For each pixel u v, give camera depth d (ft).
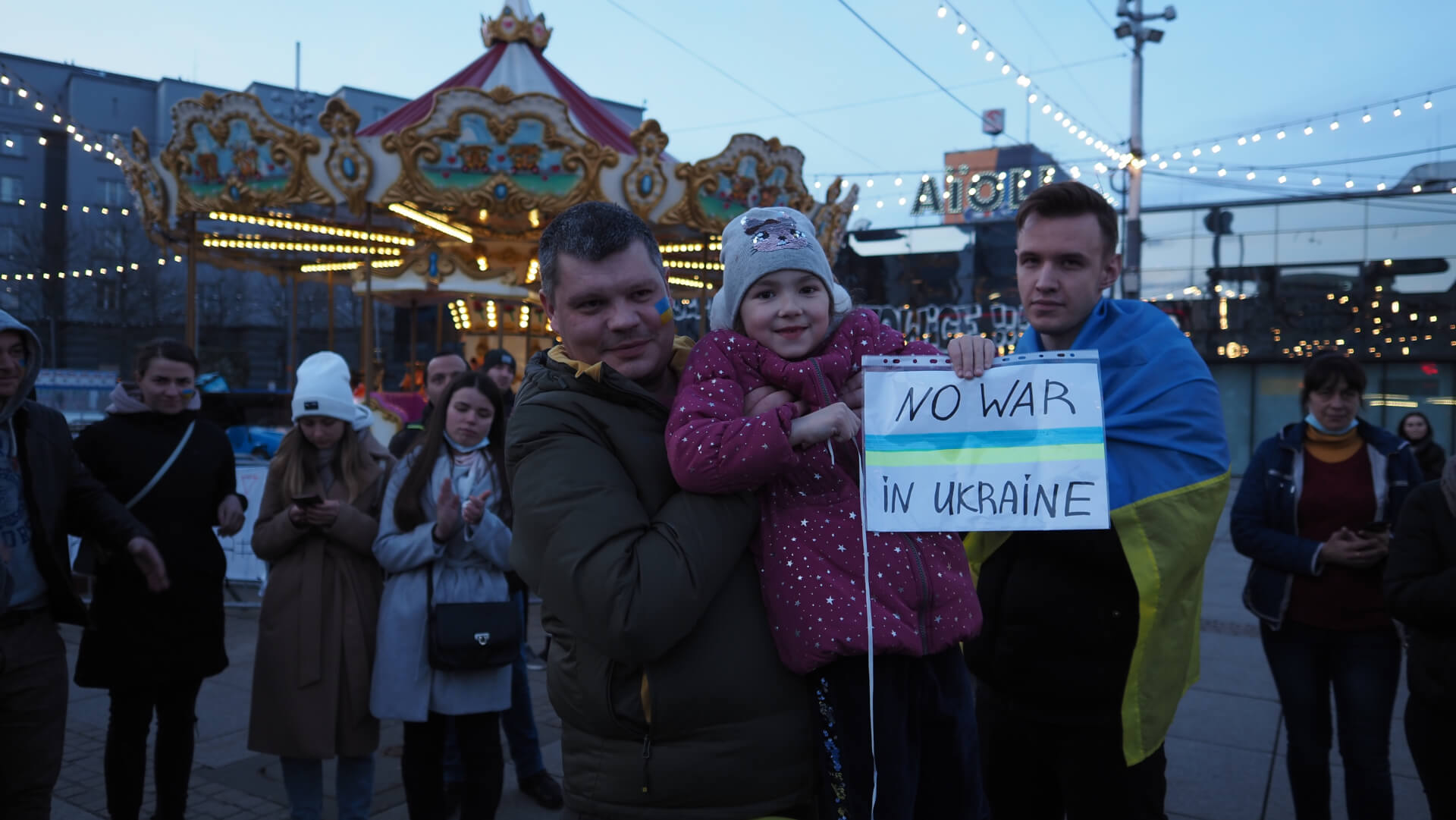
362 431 12.66
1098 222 7.61
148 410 12.10
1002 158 128.16
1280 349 78.02
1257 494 11.37
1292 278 77.97
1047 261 7.66
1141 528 6.85
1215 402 7.24
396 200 33.30
